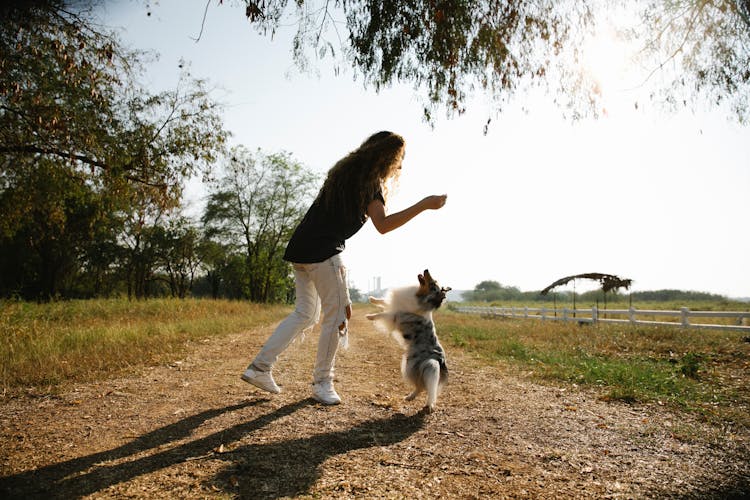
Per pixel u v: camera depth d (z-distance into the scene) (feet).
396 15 14.15
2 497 7.03
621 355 26.61
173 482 7.68
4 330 25.52
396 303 14.37
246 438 9.84
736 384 18.40
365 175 12.22
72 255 118.32
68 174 36.99
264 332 35.65
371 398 14.03
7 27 20.57
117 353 20.47
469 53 14.92
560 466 8.88
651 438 10.75
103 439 9.70
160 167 37.86
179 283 149.89
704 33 13.76
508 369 20.98
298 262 12.63
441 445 9.91
